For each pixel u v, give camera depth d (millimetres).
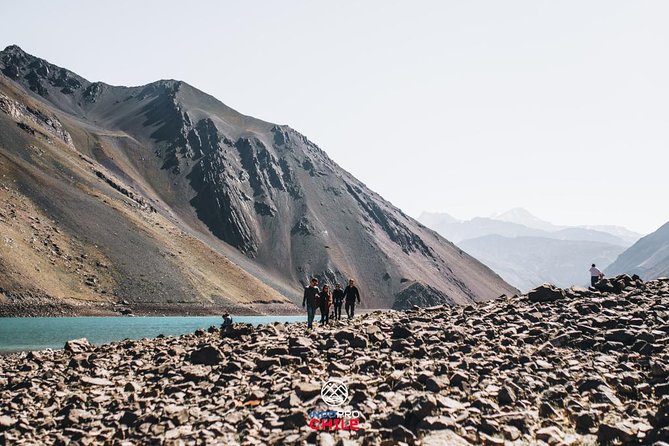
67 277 114062
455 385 14914
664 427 10820
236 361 19125
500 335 20859
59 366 23469
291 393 14438
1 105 188750
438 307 30828
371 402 13719
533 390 14641
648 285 28562
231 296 154375
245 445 11477
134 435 13070
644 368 15836
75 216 139250
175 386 17141
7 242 105562
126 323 82688
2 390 19422
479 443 11211
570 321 21422
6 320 81875
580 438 11383
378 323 25141
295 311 173125
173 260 150625
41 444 12953
